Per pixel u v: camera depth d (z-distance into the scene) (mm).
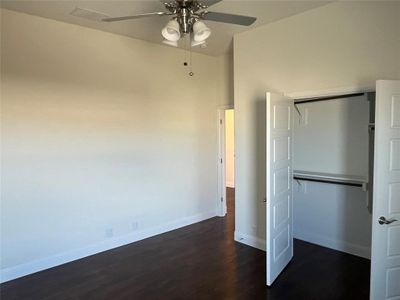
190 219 4910
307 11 3215
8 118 3076
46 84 3307
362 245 3566
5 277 3102
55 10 3072
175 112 4586
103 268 3375
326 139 3842
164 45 4359
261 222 3859
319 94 3178
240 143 4020
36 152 3264
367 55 2826
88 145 3662
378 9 2738
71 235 3562
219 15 2234
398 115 2342
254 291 2854
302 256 3617
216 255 3703
